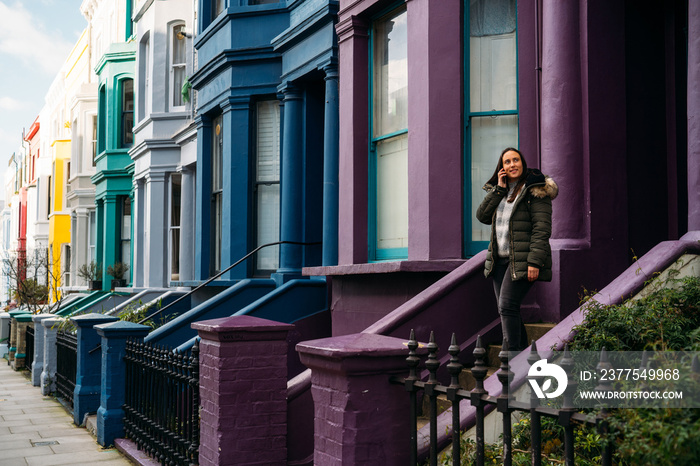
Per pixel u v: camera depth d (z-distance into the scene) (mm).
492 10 7219
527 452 4039
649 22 6629
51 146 34156
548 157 6320
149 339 10008
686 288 4672
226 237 11453
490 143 7137
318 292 10109
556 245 6141
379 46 8344
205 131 12844
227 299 10508
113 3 23641
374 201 8250
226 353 5383
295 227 10516
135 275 18016
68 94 30859
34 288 24688
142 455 7152
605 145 6277
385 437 3922
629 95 6465
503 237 5211
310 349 4062
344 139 8453
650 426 2670
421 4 7238
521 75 6918
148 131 16875
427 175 7027
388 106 8156
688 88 5402
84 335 9539
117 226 20797
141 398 7508
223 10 11797
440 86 7078
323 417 4090
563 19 6328
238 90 11375
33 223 39719
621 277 5035
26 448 7953
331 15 9422
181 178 16281
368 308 7824
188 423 6422
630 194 6391
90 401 9422
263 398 5469
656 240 6484
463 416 4398
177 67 16656
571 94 6273
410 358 3877
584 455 3979
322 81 10625
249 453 5375
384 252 8070
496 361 5977
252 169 11414
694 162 5297
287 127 10648
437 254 6941
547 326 5867
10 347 19000
